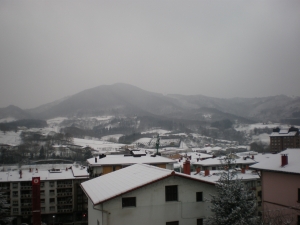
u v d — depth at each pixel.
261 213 30.25
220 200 22.03
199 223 25.28
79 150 193.88
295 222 26.83
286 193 28.03
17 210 74.50
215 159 78.44
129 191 23.86
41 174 81.06
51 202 76.88
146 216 24.17
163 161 56.03
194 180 25.52
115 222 23.59
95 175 52.91
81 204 78.25
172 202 24.84
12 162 156.38
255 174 51.72
